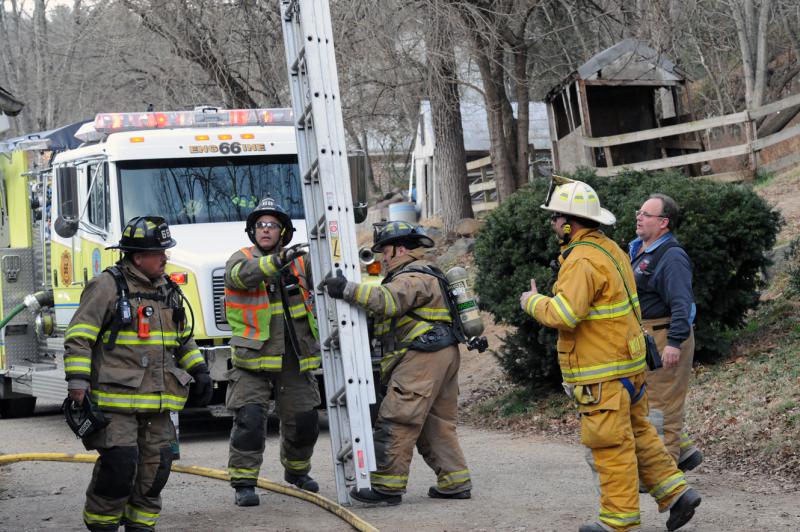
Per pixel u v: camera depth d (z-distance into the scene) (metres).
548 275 16.23
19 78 60.53
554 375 17.58
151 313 8.96
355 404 10.38
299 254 10.70
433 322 10.81
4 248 21.94
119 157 17.08
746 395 14.07
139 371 8.87
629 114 35.31
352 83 29.67
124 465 8.76
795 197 25.86
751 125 30.89
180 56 31.61
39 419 22.39
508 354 17.88
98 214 17.58
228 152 17.58
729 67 49.72
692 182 16.17
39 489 12.63
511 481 12.05
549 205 9.08
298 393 11.51
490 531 9.44
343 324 10.44
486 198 42.09
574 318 8.59
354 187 16.56
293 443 11.61
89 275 17.98
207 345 16.58
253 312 11.10
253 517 10.51
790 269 18.81
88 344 8.71
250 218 11.34
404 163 79.94
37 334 20.91
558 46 45.16
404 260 11.09
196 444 16.94
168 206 17.17
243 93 32.16
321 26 10.64
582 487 11.45
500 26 30.97
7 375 21.42
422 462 14.19
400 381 10.79
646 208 10.54
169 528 10.02
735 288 16.27
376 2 27.41
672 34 33.41
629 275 9.03
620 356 8.72
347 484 10.81
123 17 32.41
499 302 17.17
